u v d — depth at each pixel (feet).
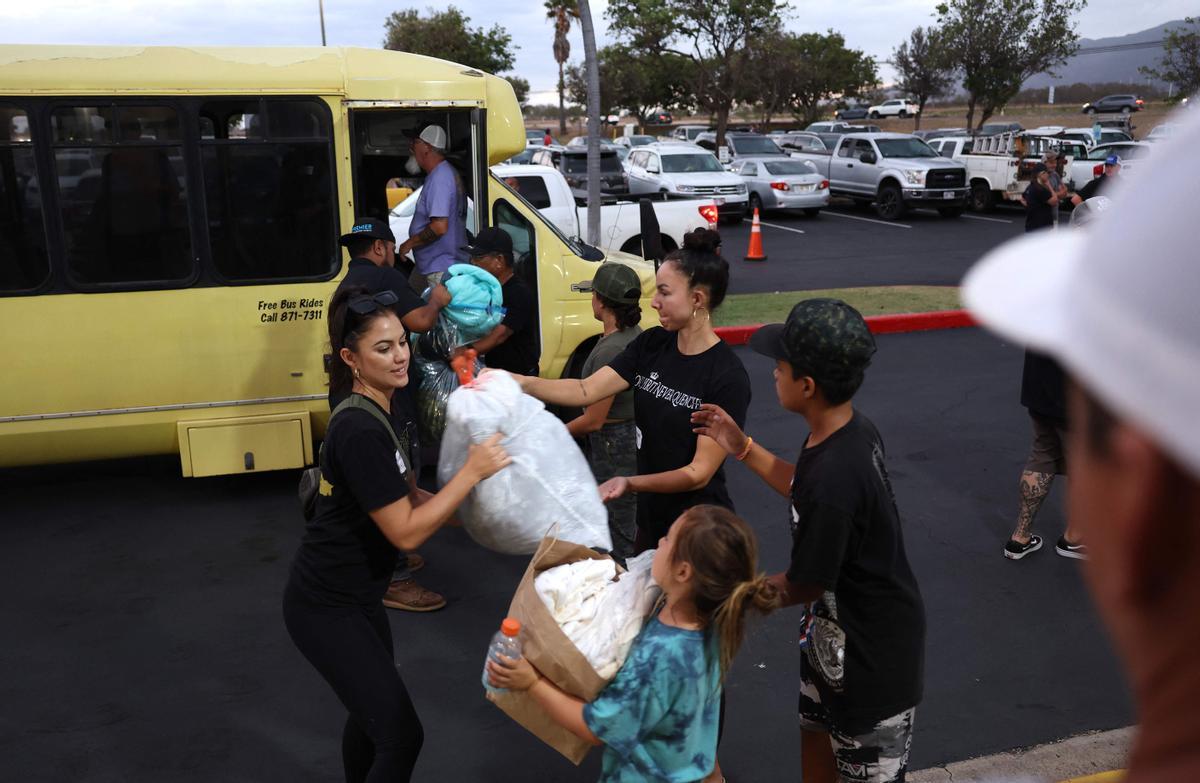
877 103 241.96
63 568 18.92
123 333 20.85
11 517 21.27
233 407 21.72
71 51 20.44
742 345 36.63
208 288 21.18
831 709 9.56
